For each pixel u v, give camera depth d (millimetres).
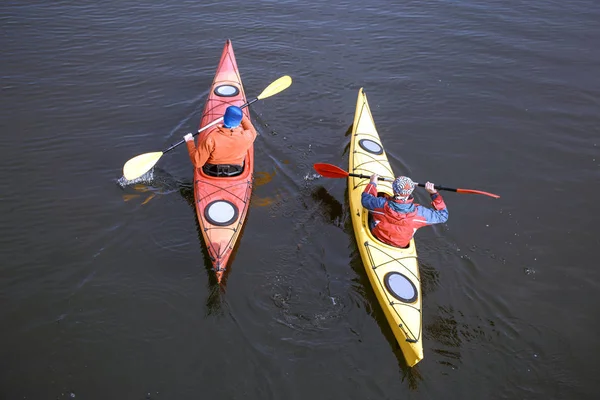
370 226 5195
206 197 5473
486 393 3998
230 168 5660
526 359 4273
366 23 10195
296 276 4965
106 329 4359
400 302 4473
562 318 4664
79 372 4020
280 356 4211
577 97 8109
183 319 4480
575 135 7277
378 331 4473
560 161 6770
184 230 5430
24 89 7699
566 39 9789
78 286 4738
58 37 9203
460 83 8438
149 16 10156
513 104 7945
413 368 4160
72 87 7844
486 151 6934
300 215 5754
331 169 5789
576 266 5215
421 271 5062
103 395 3873
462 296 4832
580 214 5883
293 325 4477
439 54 9219
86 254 5082
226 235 5094
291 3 10898
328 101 7910
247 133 5543
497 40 9695
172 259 5082
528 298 4848
